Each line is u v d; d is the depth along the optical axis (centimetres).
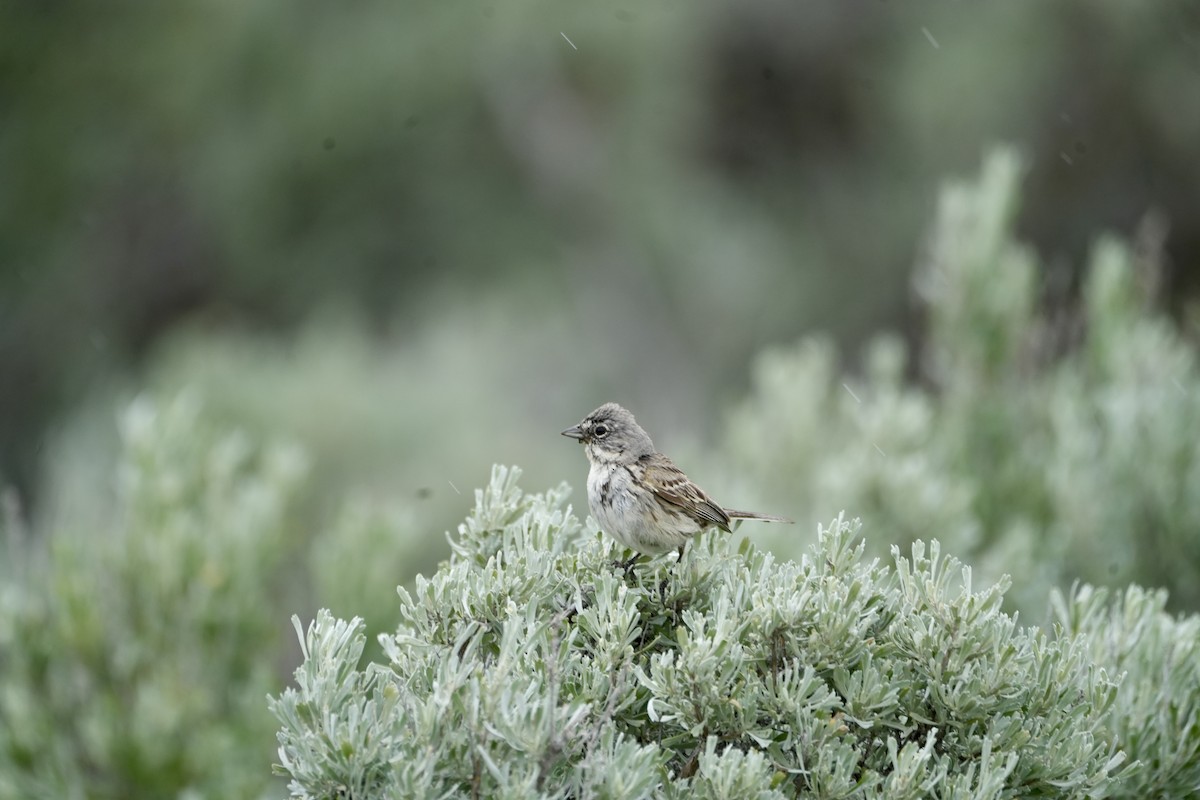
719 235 2372
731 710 522
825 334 2328
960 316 1123
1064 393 1065
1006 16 2336
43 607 829
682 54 2412
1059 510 1001
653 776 493
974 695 536
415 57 2291
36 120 2389
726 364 2305
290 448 964
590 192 2352
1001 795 530
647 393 2245
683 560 622
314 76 2294
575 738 507
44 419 2338
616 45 2331
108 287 2423
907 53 2406
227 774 801
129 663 823
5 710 806
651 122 2377
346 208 2331
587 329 2283
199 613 833
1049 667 550
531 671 526
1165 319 1130
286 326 2322
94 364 2356
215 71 2331
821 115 2508
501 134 2339
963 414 1104
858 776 538
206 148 2331
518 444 1585
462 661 534
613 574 623
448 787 501
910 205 2322
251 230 2333
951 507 968
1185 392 1008
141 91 2355
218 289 2405
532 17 2300
